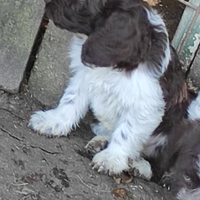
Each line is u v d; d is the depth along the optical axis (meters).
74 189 0.82
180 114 0.88
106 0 0.75
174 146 0.89
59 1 0.75
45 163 0.85
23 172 0.82
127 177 0.88
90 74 0.86
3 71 0.96
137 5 0.76
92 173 0.86
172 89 0.86
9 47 0.95
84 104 0.93
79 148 0.90
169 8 1.03
